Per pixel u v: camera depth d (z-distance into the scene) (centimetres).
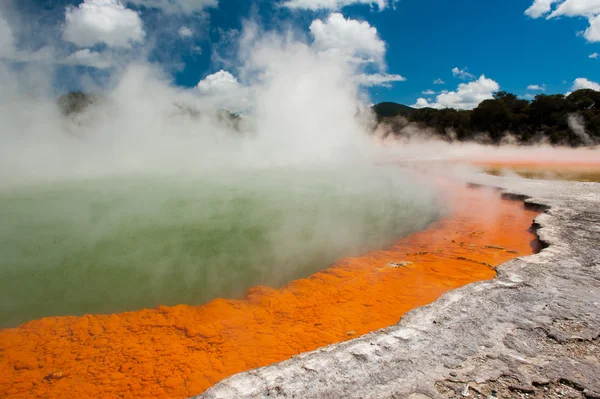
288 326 439
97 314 489
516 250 646
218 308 493
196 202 1030
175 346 403
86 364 372
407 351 309
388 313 459
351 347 319
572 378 268
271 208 1007
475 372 279
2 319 484
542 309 370
